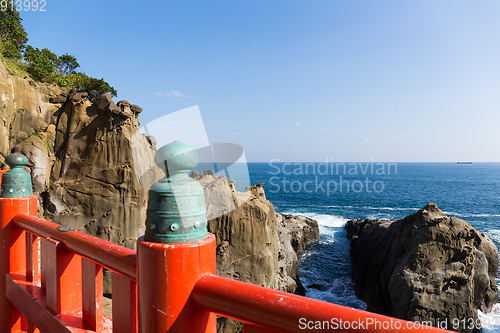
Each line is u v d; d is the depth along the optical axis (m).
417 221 15.53
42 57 18.45
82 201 12.62
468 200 67.94
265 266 12.97
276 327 0.89
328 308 0.82
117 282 1.64
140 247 1.09
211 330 1.14
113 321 1.67
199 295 1.03
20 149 12.62
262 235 12.95
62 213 12.47
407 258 14.78
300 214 48.88
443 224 14.72
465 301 13.55
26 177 3.07
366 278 19.08
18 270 2.96
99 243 1.68
